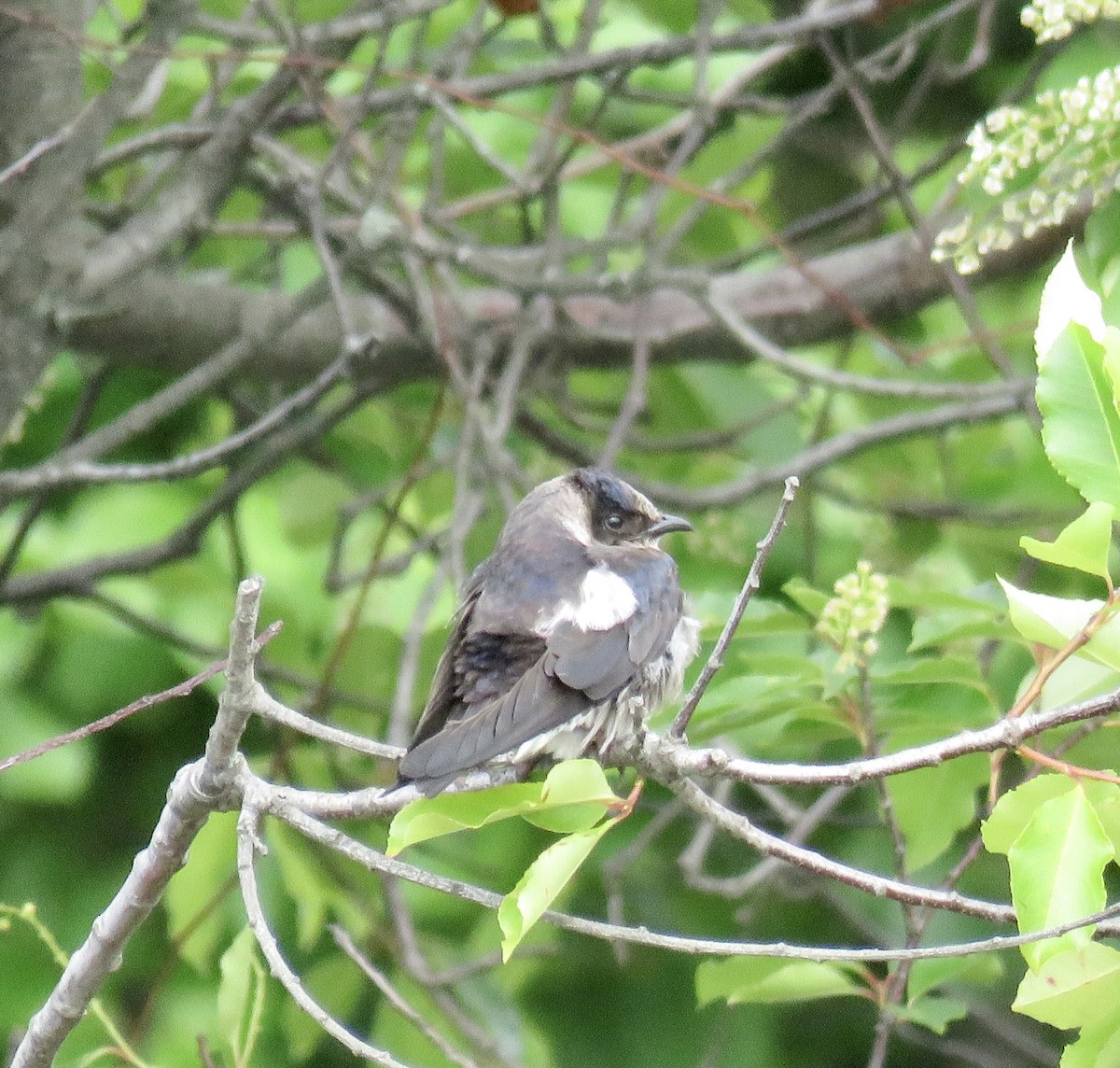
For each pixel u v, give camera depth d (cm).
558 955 1409
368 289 1323
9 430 1125
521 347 1201
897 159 1555
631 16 1490
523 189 1077
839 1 1191
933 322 1512
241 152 1088
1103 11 780
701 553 1380
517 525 949
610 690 814
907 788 854
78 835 1426
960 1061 1488
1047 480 1409
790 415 1367
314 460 1377
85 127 1020
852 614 791
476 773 725
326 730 648
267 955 599
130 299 1202
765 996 861
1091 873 576
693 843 1148
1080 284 600
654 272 1119
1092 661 713
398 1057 1169
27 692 1388
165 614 1409
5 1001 1369
